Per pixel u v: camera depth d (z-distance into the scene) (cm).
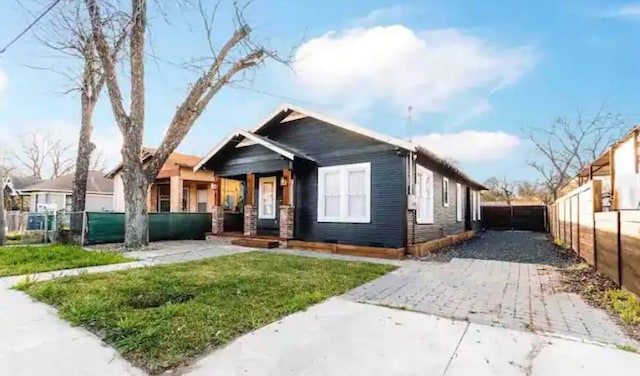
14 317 393
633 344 326
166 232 1302
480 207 2111
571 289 538
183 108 1042
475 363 290
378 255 904
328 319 389
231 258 812
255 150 1180
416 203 969
